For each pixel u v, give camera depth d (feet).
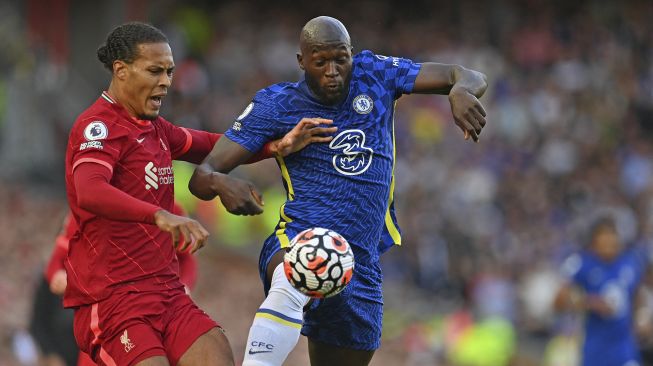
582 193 214.28
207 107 236.84
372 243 62.03
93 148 56.18
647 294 138.82
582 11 270.05
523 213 210.38
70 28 276.00
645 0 271.28
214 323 58.95
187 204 205.36
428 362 178.81
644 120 245.24
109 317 57.41
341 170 60.54
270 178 216.54
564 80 249.14
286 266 56.65
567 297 120.88
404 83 61.93
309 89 60.59
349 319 62.18
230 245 208.03
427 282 202.80
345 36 58.59
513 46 261.03
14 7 270.46
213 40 260.42
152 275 58.39
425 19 271.90
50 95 227.61
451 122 233.96
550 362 159.33
